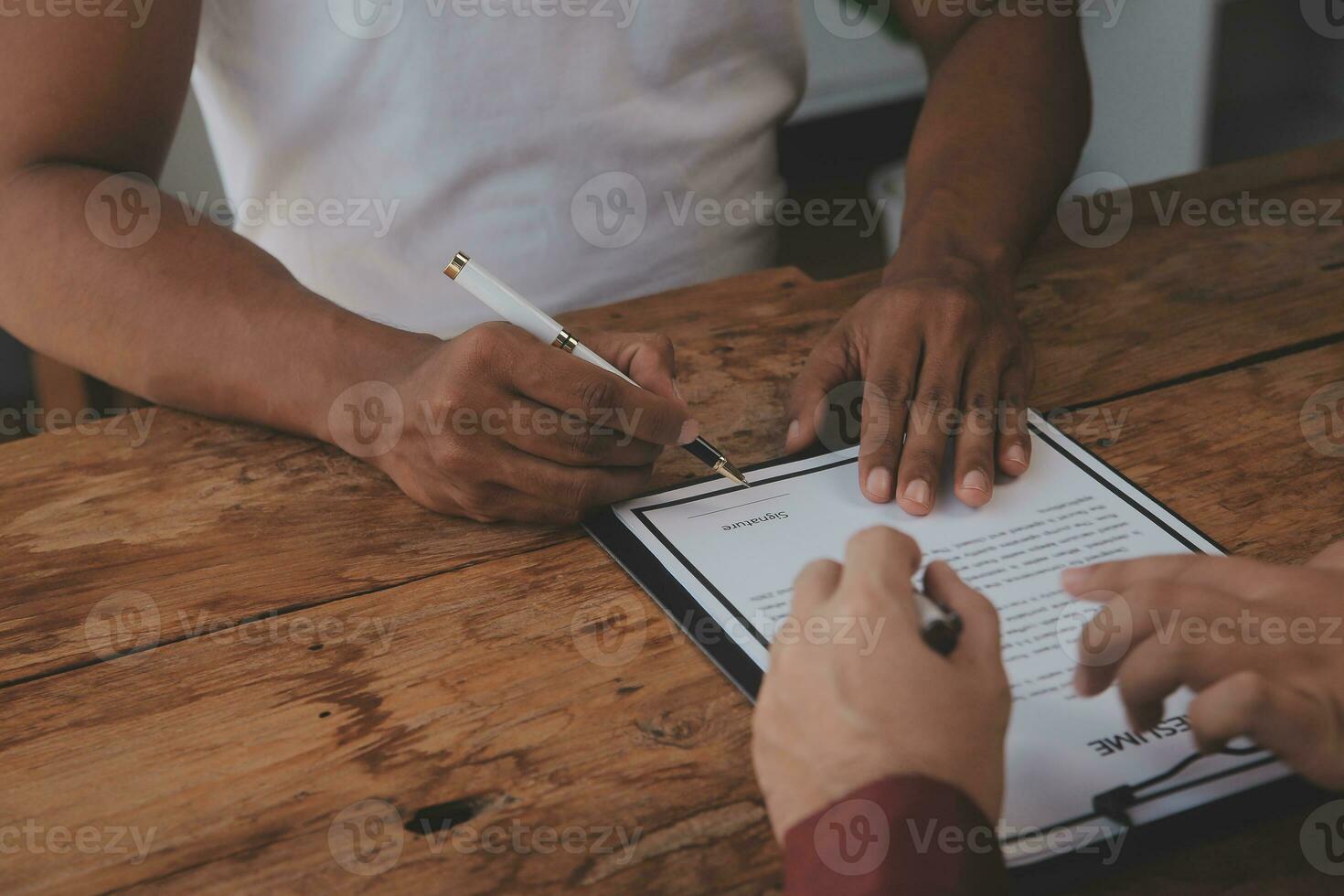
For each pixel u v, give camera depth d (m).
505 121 1.03
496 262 1.08
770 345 0.85
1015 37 1.02
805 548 0.62
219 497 0.70
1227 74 2.73
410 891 0.45
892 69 3.09
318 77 1.00
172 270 0.77
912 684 0.40
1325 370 0.77
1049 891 0.43
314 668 0.57
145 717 0.54
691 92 1.09
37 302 0.78
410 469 0.67
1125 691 0.48
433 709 0.54
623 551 0.63
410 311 1.08
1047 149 0.95
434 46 0.98
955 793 0.39
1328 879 0.44
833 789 0.39
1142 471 0.68
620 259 1.11
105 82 0.83
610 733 0.52
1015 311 0.81
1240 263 0.92
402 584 0.62
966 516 0.64
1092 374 0.78
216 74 1.02
